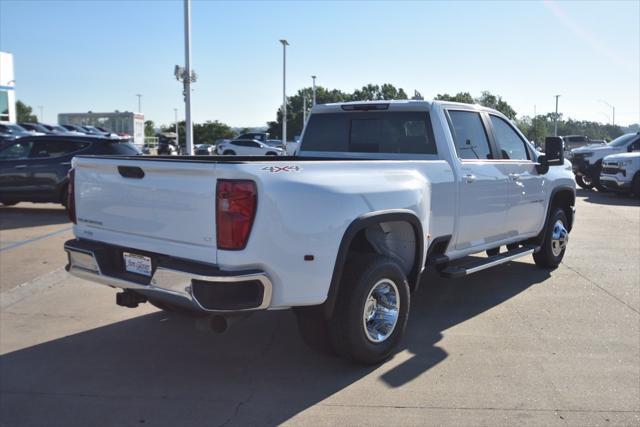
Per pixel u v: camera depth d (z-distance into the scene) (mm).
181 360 4566
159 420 3611
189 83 20906
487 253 7906
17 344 4859
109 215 4188
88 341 4941
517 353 4680
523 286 6746
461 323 5430
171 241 3764
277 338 5062
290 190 3639
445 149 5395
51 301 6027
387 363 4480
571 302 6102
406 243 4746
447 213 5195
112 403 3832
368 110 5879
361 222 4008
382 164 4430
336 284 3914
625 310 5820
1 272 7105
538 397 3900
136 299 4340
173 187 3709
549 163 6730
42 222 11094
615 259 8203
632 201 15906
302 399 3889
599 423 3559
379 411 3711
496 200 5938
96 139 12391
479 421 3580
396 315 4457
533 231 6934
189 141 21141
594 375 4254
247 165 3529
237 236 3469
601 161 18172
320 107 6242
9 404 3807
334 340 4176
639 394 3949
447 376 4238
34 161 11977
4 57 41594
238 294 3541
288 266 3656
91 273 4262
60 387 4066
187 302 3572
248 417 3643
